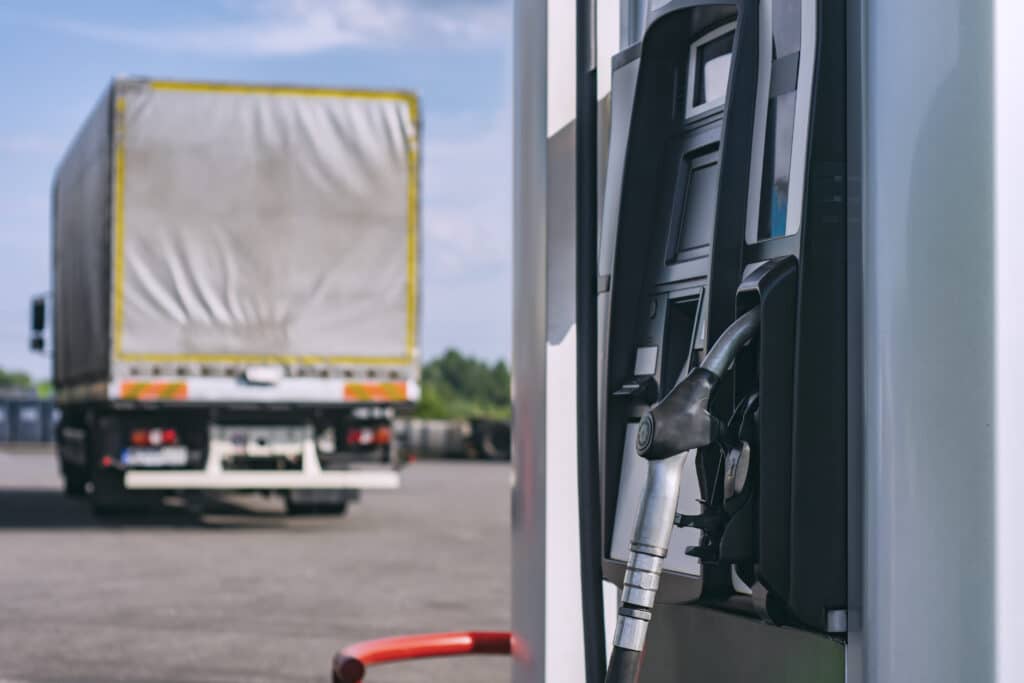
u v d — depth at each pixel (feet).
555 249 6.00
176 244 42.22
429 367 291.38
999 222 4.10
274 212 42.68
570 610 5.89
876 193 4.37
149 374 42.01
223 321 42.42
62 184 55.21
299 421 43.91
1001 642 4.10
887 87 4.35
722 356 4.69
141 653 23.32
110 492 44.86
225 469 44.09
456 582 32.60
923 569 4.22
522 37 6.33
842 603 4.52
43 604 28.48
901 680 4.27
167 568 34.53
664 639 5.90
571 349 5.93
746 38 5.08
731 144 5.05
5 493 63.36
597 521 5.74
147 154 42.06
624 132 5.83
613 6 6.20
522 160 6.25
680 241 5.60
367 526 47.19
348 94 43.04
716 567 5.16
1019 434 4.10
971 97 4.14
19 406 168.55
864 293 4.40
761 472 4.59
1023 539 4.11
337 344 42.98
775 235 4.81
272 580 32.53
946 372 4.17
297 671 21.94
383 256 43.21
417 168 43.37
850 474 4.49
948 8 4.19
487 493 68.18
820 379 4.52
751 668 5.24
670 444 4.66
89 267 46.16
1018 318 4.11
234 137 42.52
